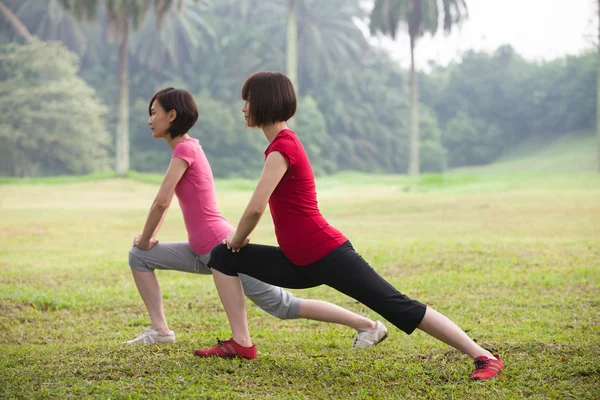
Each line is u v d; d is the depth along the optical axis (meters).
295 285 4.47
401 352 5.17
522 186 29.94
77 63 65.00
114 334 6.21
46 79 55.84
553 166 66.56
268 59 66.00
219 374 4.37
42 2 61.81
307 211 4.26
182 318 6.86
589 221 16.91
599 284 8.21
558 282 8.41
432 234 15.28
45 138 53.69
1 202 27.61
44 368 4.61
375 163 71.50
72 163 56.75
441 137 78.88
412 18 48.56
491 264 9.94
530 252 10.85
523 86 78.50
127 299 7.83
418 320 4.24
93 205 26.47
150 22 61.44
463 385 4.19
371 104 73.75
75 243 14.34
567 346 5.00
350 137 71.88
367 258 10.82
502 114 80.38
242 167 63.59
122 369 4.48
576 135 78.00
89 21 39.38
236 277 4.68
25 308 7.41
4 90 54.06
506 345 5.10
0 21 61.19
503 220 18.05
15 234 15.61
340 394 4.12
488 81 80.19
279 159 4.18
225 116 62.53
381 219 19.97
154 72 67.75
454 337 4.28
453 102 81.88
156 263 5.22
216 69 68.44
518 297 7.67
